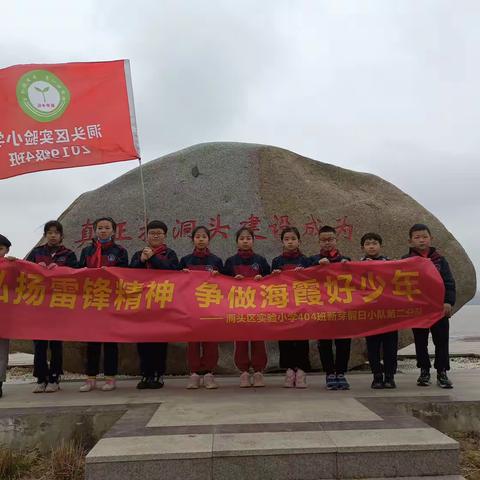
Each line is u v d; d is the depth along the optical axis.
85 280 5.20
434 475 3.13
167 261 5.43
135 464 3.05
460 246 7.80
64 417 4.14
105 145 5.63
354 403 4.29
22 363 9.23
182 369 6.99
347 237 7.60
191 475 3.07
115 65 5.79
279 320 4.98
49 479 3.60
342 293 5.09
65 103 5.61
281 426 3.58
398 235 7.74
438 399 4.40
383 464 3.12
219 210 7.43
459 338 15.56
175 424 3.67
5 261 5.17
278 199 7.53
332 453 3.12
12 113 5.48
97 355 5.33
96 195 7.69
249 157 7.66
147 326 5.05
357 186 8.19
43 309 5.12
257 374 5.39
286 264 5.46
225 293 5.14
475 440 4.09
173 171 7.68
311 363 6.91
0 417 4.10
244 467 3.09
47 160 5.51
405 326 4.98
